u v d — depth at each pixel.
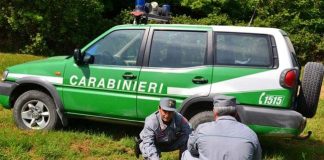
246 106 6.39
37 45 16.94
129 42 6.96
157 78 6.69
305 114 6.70
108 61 6.99
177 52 6.73
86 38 18.14
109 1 20.27
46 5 16.72
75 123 7.96
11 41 17.84
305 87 6.57
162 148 5.61
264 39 6.49
